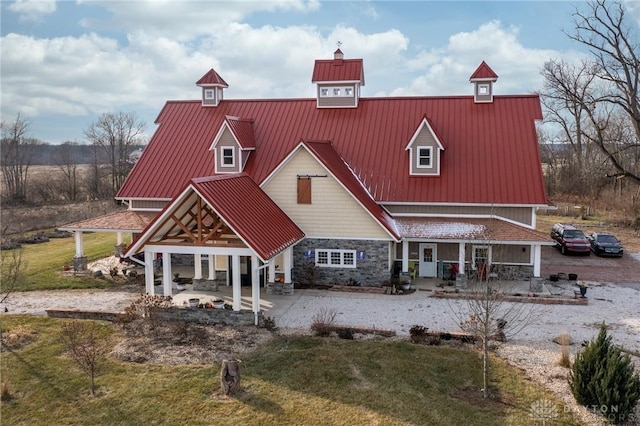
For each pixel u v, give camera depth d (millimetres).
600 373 14086
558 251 35625
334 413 14219
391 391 15352
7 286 23375
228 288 26281
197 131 33719
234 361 15273
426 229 26703
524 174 27953
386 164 29625
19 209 64000
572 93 46812
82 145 107062
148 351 18297
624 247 36562
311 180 26188
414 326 19500
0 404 14969
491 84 31500
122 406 14750
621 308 22953
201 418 14102
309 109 33812
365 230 26031
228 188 22969
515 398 14938
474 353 17984
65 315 22047
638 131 42312
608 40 42031
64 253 35562
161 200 30547
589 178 59938
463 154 29266
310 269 26797
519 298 23891
